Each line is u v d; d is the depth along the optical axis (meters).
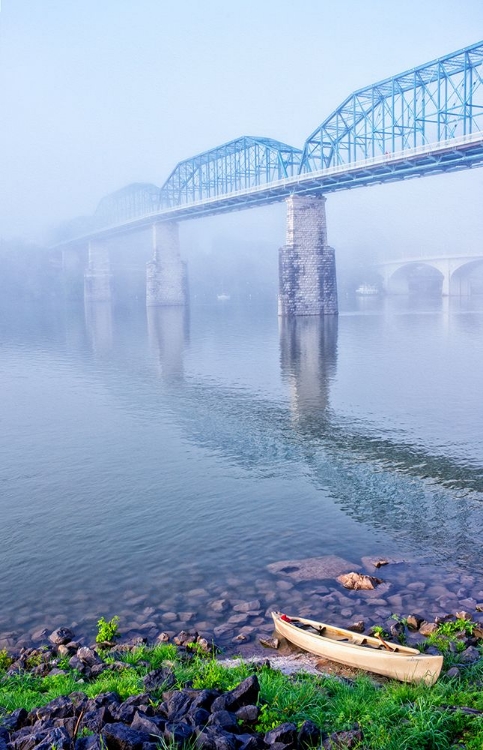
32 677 14.12
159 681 12.11
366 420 44.00
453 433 39.91
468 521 25.25
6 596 19.27
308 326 124.69
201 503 27.72
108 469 33.41
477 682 12.47
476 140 89.69
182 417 46.19
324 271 142.88
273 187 136.00
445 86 109.94
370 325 125.69
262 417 45.56
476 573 20.14
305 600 18.14
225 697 10.65
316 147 141.62
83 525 25.31
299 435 40.19
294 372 67.06
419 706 10.81
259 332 114.38
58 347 96.62
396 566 20.73
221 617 17.38
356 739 9.81
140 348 93.19
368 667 13.75
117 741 9.11
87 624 17.34
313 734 9.84
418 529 24.38
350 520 25.42
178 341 101.69
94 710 10.16
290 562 21.02
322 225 141.62
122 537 23.91
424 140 113.62
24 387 61.28
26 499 28.77
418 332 110.25
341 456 35.25
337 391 55.44
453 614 16.66
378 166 108.44
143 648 15.20
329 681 12.75
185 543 23.14
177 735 9.26
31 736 9.34
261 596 18.56
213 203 164.12
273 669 13.59
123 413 48.12
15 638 16.72
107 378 65.88
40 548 23.02
